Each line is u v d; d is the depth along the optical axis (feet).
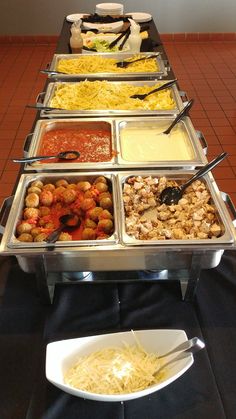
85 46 9.55
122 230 3.87
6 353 3.47
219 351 3.48
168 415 2.98
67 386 2.81
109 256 3.77
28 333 3.65
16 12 17.43
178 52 17.43
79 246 3.70
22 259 3.70
